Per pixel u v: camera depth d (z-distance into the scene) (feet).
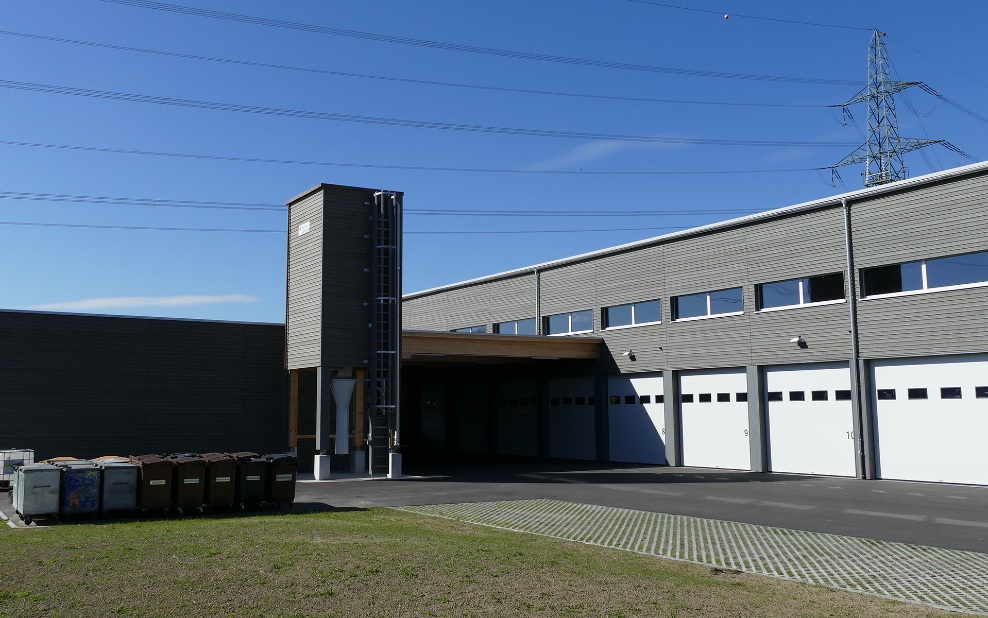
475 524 52.80
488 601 29.25
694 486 78.69
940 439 78.69
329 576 32.07
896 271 83.15
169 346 92.58
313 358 91.86
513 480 86.69
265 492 60.49
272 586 30.19
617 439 115.65
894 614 29.71
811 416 90.38
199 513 57.52
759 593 32.65
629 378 114.42
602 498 68.44
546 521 54.70
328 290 92.02
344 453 91.61
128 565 33.42
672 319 107.24
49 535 43.62
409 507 62.44
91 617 25.70
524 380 134.31
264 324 98.53
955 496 67.97
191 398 93.15
